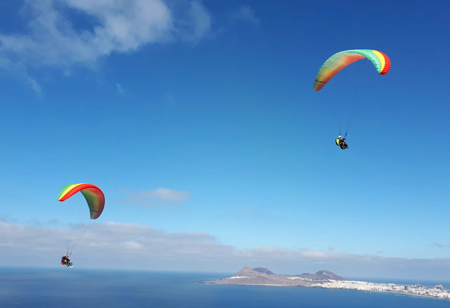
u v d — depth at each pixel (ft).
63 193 117.50
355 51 118.93
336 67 131.23
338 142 110.52
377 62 108.47
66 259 114.01
